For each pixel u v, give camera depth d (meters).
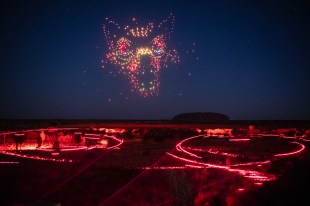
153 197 8.83
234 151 16.22
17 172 11.14
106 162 13.17
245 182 9.88
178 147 16.84
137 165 12.68
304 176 7.52
